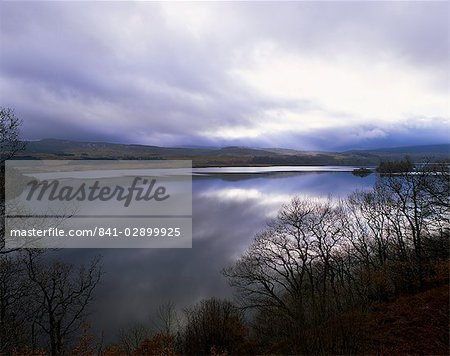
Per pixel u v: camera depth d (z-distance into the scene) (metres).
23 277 24.41
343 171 168.62
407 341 15.85
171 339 21.73
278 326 22.20
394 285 26.27
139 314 26.77
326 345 16.52
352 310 20.70
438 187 28.73
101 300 29.06
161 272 35.00
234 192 91.12
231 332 22.47
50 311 21.88
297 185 99.56
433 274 25.38
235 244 43.81
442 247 27.53
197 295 29.77
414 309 19.31
